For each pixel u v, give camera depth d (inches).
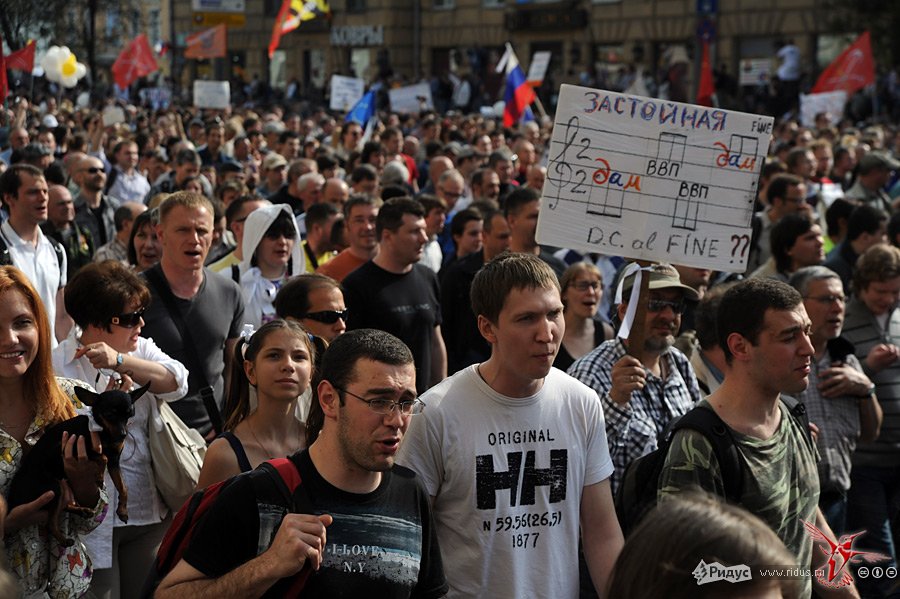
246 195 325.1
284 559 115.7
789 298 150.2
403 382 125.4
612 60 1621.6
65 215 343.6
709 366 225.1
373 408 124.2
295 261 285.1
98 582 184.7
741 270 188.7
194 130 741.3
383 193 389.7
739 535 79.4
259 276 275.9
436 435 147.6
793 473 153.4
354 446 124.1
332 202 383.2
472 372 151.1
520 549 147.8
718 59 1524.4
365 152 549.6
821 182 545.6
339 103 898.7
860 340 249.1
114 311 191.6
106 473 181.9
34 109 829.2
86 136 643.5
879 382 240.8
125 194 516.7
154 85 1644.9
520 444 148.8
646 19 1569.9
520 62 1689.2
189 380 222.5
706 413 151.1
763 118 187.0
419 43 1764.3
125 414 152.3
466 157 546.0
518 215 311.9
